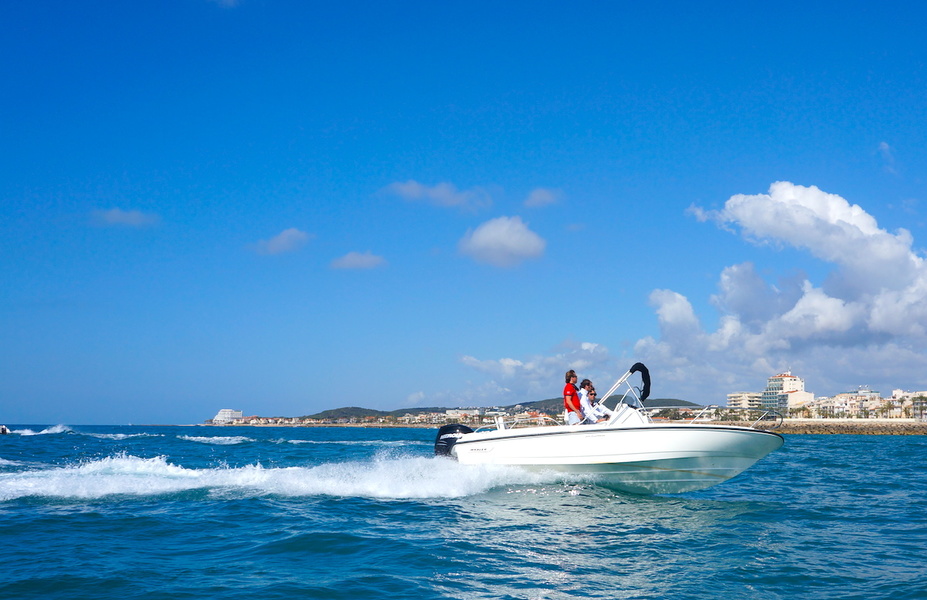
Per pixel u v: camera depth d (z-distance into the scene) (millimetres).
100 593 5438
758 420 11594
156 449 27750
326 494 10438
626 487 11156
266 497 10125
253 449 29359
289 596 5441
